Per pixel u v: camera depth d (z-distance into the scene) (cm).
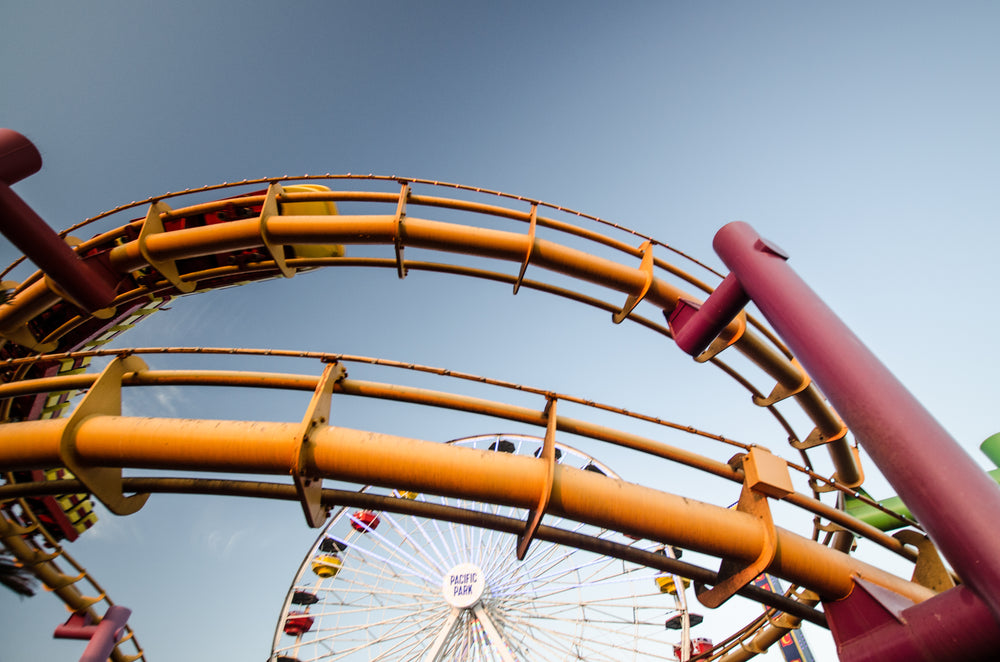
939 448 454
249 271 1563
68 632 1669
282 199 1390
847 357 542
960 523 417
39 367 1756
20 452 840
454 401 1014
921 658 560
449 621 2728
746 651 2089
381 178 1380
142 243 1329
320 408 884
